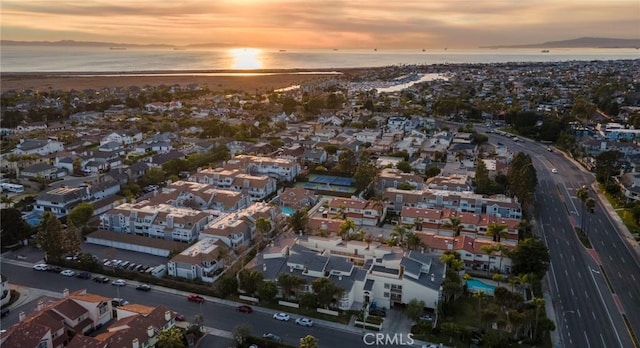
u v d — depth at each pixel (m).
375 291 121.25
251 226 155.88
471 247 140.62
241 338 102.31
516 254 130.88
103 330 108.62
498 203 174.38
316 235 152.12
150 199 177.12
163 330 99.75
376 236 159.25
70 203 178.62
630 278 135.50
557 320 114.94
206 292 124.94
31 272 135.12
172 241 150.62
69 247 138.25
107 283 129.75
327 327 110.44
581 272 138.38
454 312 116.50
